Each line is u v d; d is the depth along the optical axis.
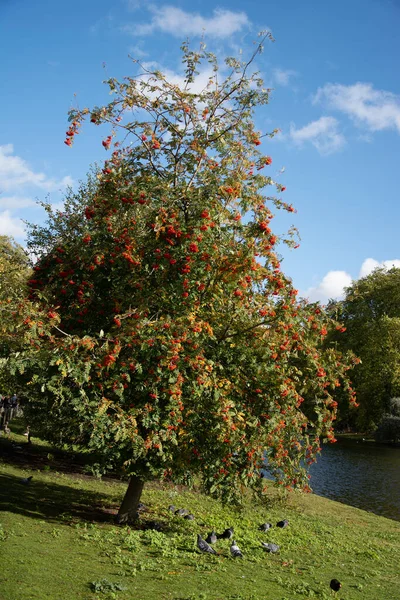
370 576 10.82
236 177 11.06
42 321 9.58
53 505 12.97
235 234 11.09
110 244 11.20
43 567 8.10
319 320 11.32
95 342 9.59
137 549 9.92
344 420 56.50
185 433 10.73
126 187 11.43
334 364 11.52
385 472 31.27
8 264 20.34
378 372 48.47
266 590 8.61
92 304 11.42
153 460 10.96
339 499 23.38
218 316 10.90
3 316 9.61
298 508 18.42
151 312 10.91
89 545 9.86
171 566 9.27
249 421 11.04
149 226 10.74
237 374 11.30
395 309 51.19
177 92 11.55
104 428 9.88
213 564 9.84
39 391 13.66
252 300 10.84
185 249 10.50
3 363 9.47
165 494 17.06
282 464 11.54
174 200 10.53
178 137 11.95
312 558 11.76
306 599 8.43
